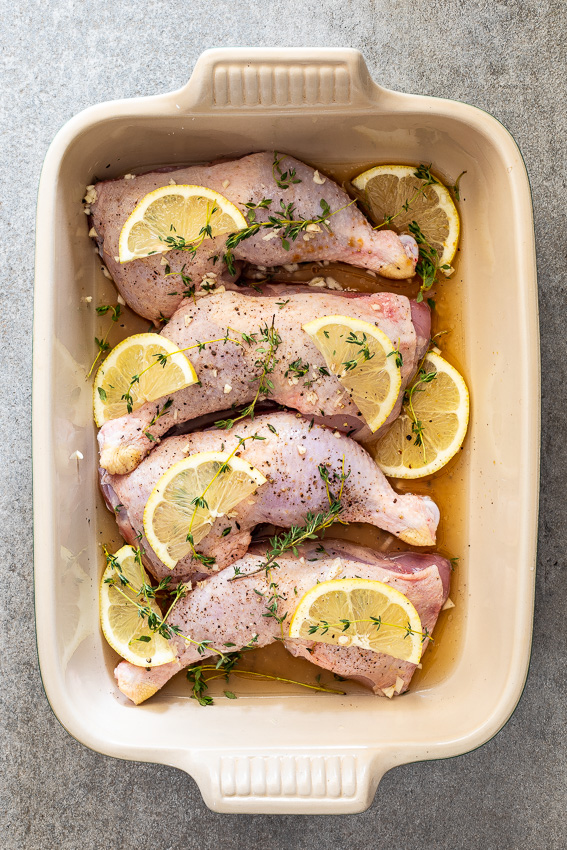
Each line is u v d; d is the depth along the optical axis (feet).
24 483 2.23
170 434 2.12
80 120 1.95
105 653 2.12
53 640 1.98
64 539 2.03
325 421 2.07
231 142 2.06
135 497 2.07
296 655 2.10
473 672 2.12
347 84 1.93
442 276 2.18
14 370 2.23
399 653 2.03
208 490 2.01
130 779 2.23
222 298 2.06
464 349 2.18
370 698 2.13
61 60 2.21
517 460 2.03
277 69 1.91
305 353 2.02
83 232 2.09
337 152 2.10
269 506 2.04
